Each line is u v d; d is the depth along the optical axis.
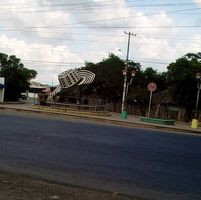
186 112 59.25
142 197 9.12
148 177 11.11
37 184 9.41
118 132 23.58
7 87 81.94
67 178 10.47
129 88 83.44
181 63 58.94
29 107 49.16
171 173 11.85
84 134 20.75
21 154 13.34
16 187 8.80
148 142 19.45
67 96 50.34
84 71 50.75
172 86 60.22
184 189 10.07
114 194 9.15
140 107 64.94
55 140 17.36
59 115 38.44
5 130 19.69
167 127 32.09
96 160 13.09
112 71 82.81
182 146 19.02
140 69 89.31
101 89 83.81
